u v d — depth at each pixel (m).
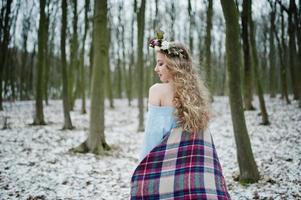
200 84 2.49
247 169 6.05
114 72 35.56
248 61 16.75
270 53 23.70
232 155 8.59
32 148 8.93
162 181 2.28
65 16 12.84
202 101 2.42
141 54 13.93
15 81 27.09
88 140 9.07
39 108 14.08
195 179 2.23
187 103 2.33
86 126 14.53
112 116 19.78
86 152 8.91
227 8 5.62
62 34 12.97
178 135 2.35
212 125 14.03
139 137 12.12
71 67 21.31
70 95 21.66
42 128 12.93
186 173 2.25
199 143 2.32
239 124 6.00
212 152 2.35
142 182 2.32
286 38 21.64
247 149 6.04
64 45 13.04
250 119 14.13
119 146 9.98
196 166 2.26
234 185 5.96
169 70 2.45
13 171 6.46
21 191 5.32
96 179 6.36
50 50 23.62
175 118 2.37
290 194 5.24
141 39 13.93
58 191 5.46
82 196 5.29
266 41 25.77
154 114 2.42
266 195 5.25
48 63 23.44
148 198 2.28
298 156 7.68
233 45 5.68
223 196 2.23
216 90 35.62
